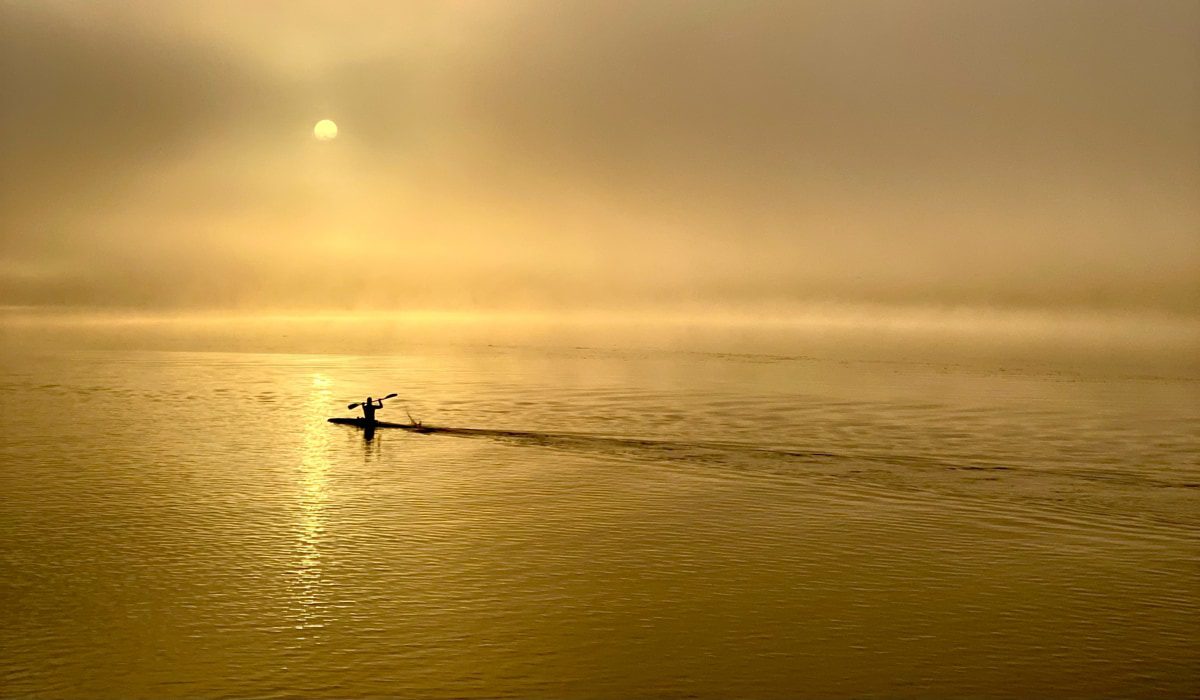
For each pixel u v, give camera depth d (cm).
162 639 2147
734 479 3612
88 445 4250
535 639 2161
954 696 1919
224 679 1967
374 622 2244
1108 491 3434
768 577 2555
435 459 3956
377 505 3222
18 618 2250
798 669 2028
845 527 3008
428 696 1909
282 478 3600
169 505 3194
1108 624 2259
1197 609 2347
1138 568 2631
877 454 4062
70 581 2480
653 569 2616
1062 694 1928
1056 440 4391
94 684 1945
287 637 2159
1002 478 3619
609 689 1942
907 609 2347
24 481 3519
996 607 2358
